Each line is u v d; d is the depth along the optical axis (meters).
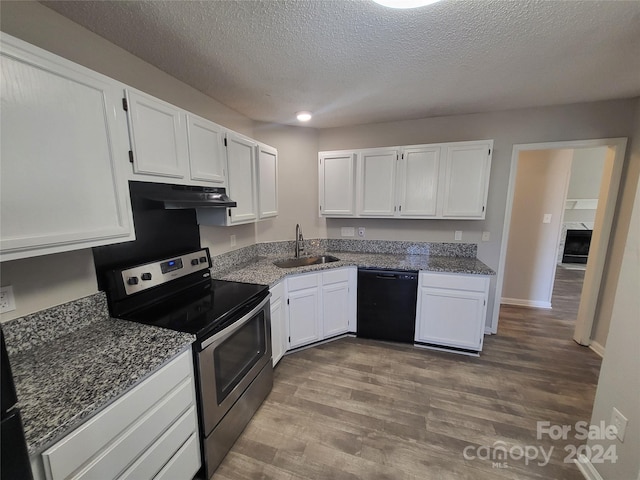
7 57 0.85
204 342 1.35
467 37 1.46
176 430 1.23
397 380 2.23
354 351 2.67
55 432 0.76
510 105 2.56
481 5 1.21
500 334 3.03
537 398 2.02
